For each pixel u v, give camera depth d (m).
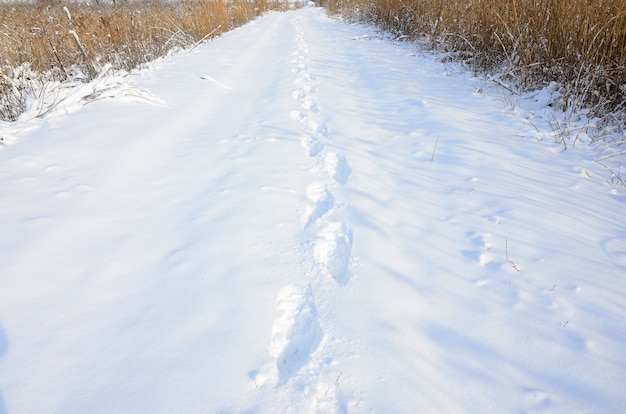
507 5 5.05
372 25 11.10
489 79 4.75
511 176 2.54
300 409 1.07
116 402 1.08
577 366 1.25
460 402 1.12
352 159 2.81
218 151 2.87
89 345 1.26
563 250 1.81
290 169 2.59
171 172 2.52
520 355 1.28
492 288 1.58
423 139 3.20
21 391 1.11
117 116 3.43
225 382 1.14
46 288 1.50
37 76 4.60
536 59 4.32
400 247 1.85
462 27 6.14
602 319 1.42
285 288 1.53
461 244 1.87
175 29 8.27
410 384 1.17
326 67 6.40
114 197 2.17
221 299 1.46
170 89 4.54
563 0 4.05
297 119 3.70
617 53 3.47
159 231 1.89
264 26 13.99
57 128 3.07
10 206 1.99
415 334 1.36
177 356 1.22
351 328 1.37
